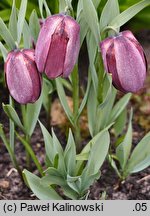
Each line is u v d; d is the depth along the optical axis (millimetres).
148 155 595
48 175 549
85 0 516
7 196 627
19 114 716
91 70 559
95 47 551
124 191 632
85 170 559
